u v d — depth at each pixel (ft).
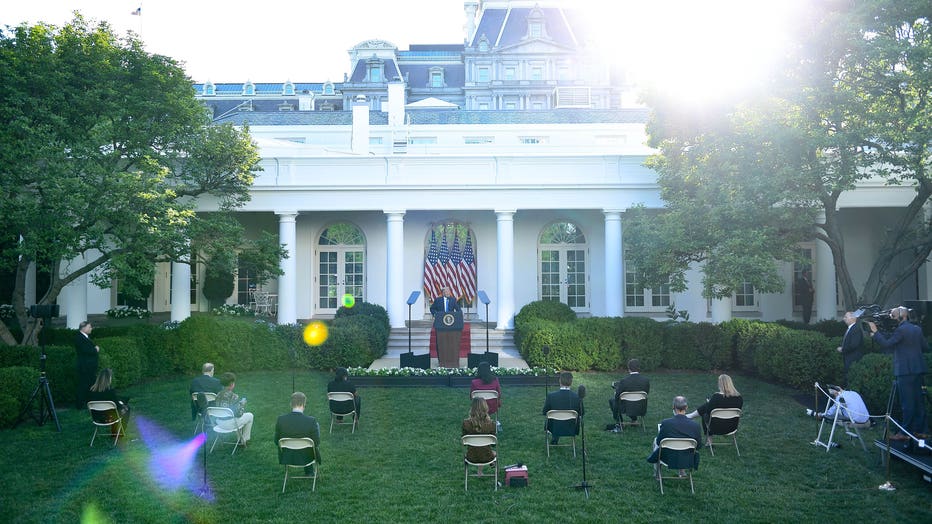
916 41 52.42
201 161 67.77
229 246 66.33
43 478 34.81
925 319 57.36
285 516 29.96
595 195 81.92
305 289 92.17
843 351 47.32
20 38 56.18
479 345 78.18
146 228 55.21
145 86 61.93
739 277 57.52
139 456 38.50
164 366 63.87
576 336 66.69
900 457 34.09
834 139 54.49
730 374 65.77
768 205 59.21
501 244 82.28
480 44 299.17
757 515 29.89
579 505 31.17
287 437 33.24
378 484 34.06
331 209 82.23
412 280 92.12
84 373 48.85
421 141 128.26
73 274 59.41
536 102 296.71
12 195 53.21
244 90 324.60
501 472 35.73
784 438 41.98
